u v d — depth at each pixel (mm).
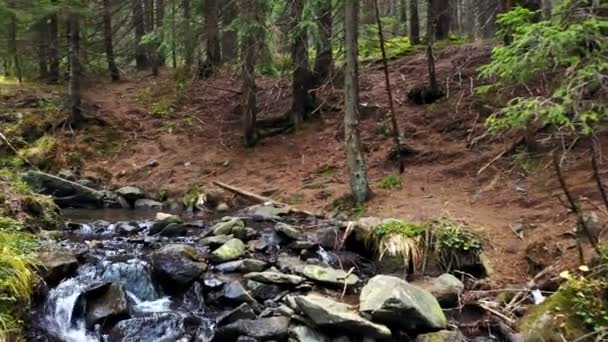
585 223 6812
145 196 11789
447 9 15961
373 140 12148
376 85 14766
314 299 5859
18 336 5191
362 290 6176
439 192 9633
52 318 5727
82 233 8367
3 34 16484
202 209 11094
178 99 16766
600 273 5992
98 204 11336
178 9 15258
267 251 7641
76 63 15094
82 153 14086
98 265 6691
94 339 5805
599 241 6637
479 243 7219
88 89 17094
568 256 6719
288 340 5613
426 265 7133
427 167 10711
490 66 6105
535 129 8898
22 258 5797
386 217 8711
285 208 9906
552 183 8719
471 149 10664
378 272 7215
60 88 18375
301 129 13758
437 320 5805
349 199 9938
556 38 5238
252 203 11125
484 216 8375
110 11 18500
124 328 5898
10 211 7809
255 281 6562
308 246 7621
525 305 6270
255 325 5734
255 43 12492
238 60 14055
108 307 6043
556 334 5562
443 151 10945
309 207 10250
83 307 6043
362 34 12555
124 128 15336
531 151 9188
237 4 12344
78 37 15102
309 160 12414
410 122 12305
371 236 7520
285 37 12188
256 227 8688
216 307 6352
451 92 12828
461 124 11547
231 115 15547
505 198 8812
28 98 16734
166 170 13164
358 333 5656
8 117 15242
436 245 7195
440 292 6414
